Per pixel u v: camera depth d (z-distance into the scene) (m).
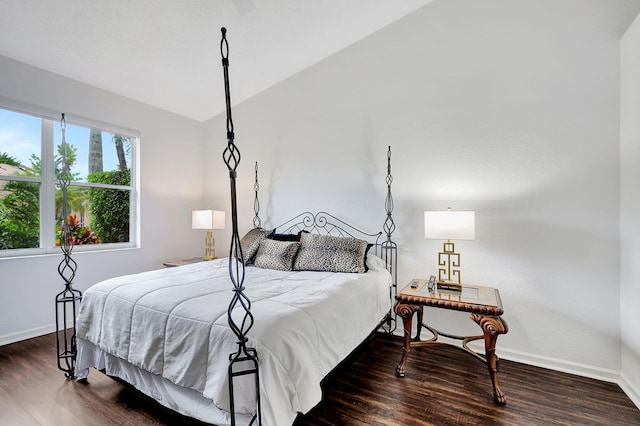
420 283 2.62
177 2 2.36
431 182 2.86
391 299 2.98
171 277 2.32
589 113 2.28
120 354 1.80
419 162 2.91
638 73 1.95
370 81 3.16
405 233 2.97
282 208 3.70
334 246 2.77
